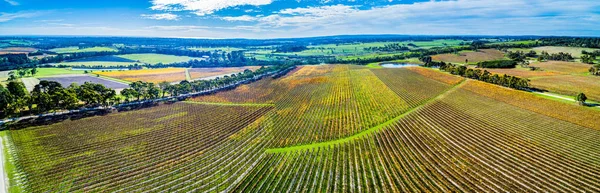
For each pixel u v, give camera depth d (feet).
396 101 308.60
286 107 310.86
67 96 279.69
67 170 170.71
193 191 149.48
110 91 326.65
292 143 207.10
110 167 175.11
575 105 266.98
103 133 230.07
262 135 225.35
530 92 324.80
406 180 153.69
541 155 180.04
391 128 228.02
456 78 429.79
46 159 183.52
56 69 591.78
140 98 355.97
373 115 264.11
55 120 256.32
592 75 414.21
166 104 331.57
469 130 221.25
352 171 163.94
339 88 393.29
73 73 553.64
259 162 179.63
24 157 185.37
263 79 512.22
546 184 149.38
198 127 247.91
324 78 477.36
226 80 465.06
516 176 156.87
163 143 212.02
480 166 167.73
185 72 623.77
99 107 299.79
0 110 256.52
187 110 306.14
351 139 209.77
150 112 295.69
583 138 201.87
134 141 215.10
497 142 199.00
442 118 248.93
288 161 179.52
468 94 328.08
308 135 221.46
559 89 333.62
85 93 294.66
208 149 200.95
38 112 270.05
